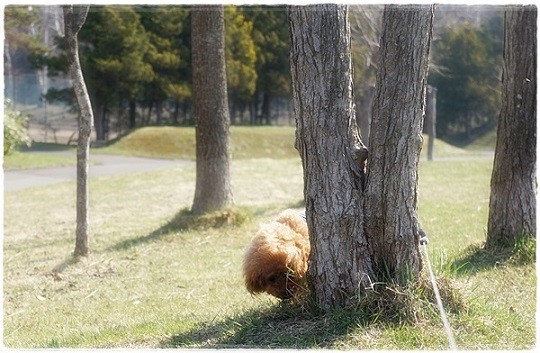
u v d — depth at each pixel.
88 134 9.76
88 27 35.47
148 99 41.25
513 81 8.02
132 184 19.44
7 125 23.66
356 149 5.44
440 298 5.36
